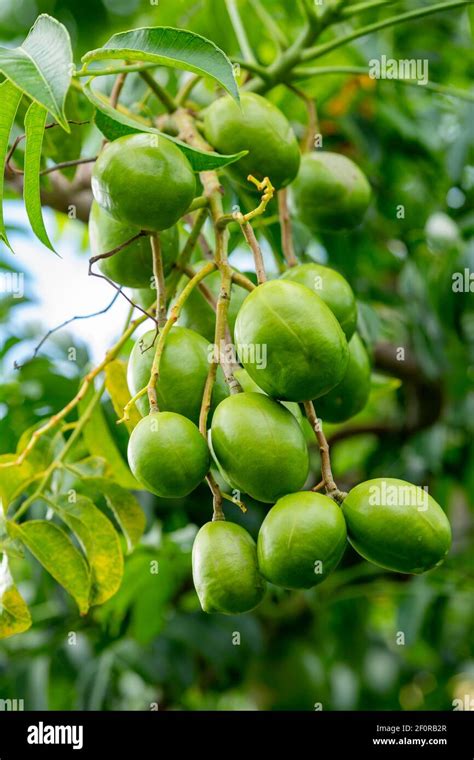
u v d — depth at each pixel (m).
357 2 1.67
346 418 1.16
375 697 1.96
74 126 1.23
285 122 1.14
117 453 1.23
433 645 1.86
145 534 1.49
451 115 1.84
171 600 1.68
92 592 1.14
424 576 1.81
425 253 1.68
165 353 1.04
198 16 1.68
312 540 0.96
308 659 1.83
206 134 1.15
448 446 1.92
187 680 1.63
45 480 1.17
